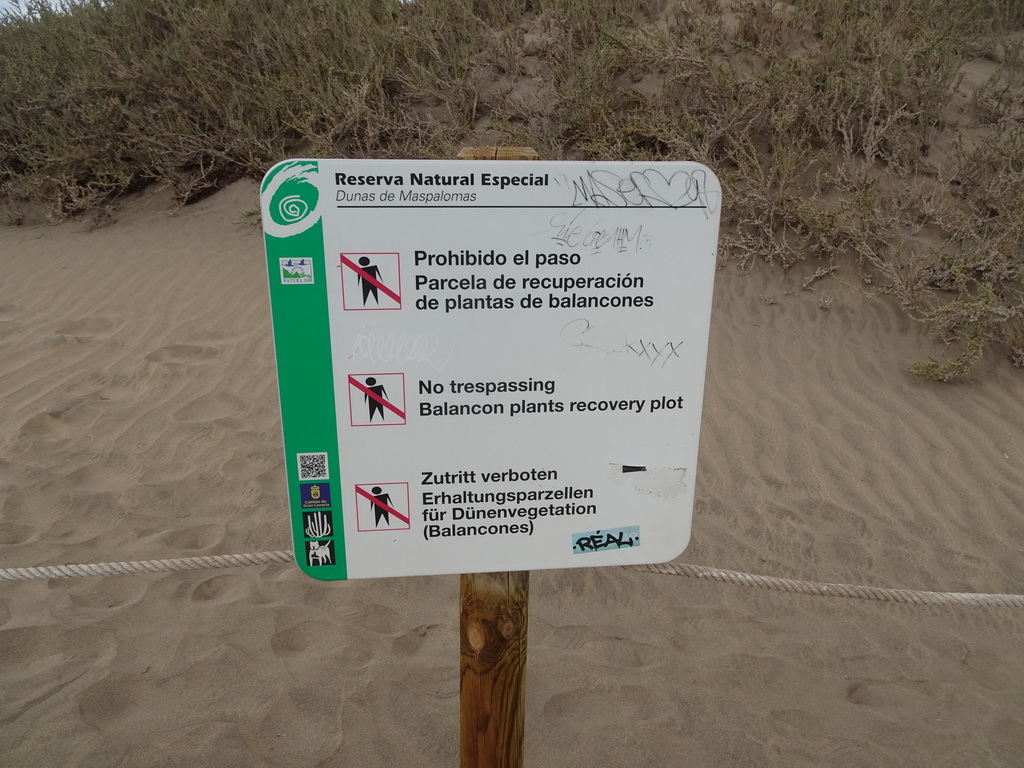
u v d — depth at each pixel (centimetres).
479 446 160
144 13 838
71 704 264
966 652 312
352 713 268
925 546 374
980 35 732
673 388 161
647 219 150
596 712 275
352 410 154
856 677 298
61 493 401
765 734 268
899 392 490
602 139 650
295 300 146
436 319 151
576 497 166
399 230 144
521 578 172
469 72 736
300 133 756
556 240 149
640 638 315
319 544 164
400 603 331
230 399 504
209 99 749
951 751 262
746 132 623
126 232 739
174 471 429
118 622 308
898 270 552
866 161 585
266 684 279
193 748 249
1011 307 507
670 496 168
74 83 775
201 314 605
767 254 599
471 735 184
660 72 702
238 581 340
